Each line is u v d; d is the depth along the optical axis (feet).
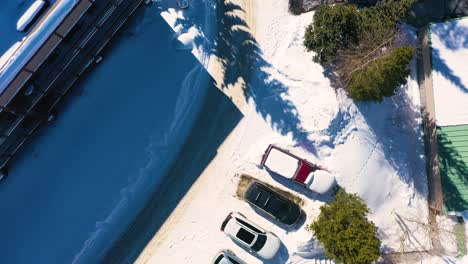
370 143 74.69
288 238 74.13
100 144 74.74
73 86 74.23
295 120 74.18
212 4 76.38
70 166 74.28
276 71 75.61
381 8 67.41
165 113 75.51
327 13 65.77
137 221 75.20
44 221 73.61
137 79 75.46
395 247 75.87
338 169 73.46
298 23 75.97
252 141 75.31
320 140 73.05
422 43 78.23
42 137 74.28
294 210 72.49
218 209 75.15
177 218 75.20
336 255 66.03
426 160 78.89
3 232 73.10
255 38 76.38
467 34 74.49
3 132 65.82
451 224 75.61
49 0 57.82
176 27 75.72
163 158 75.56
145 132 75.25
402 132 78.23
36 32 56.49
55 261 73.36
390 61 61.36
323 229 66.59
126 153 75.00
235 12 76.59
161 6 75.97
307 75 74.38
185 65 75.87
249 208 74.95
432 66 74.79
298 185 74.74
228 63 76.23
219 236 74.95
